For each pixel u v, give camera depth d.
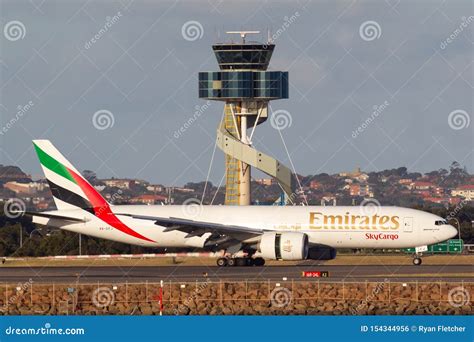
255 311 115.81
